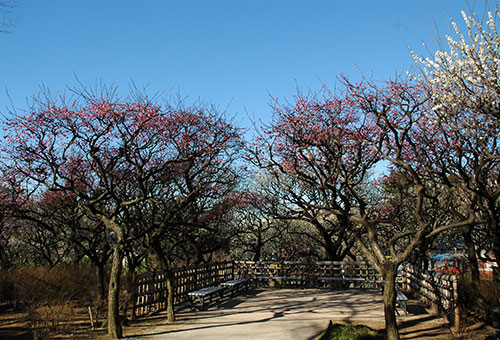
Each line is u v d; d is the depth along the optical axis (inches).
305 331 352.8
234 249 884.6
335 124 444.5
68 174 458.6
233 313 447.5
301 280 687.7
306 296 574.6
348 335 358.0
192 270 559.8
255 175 799.7
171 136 436.8
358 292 610.2
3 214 421.7
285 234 840.9
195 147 438.0
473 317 394.9
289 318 413.7
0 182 498.3
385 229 755.4
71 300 445.4
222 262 665.0
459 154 375.9
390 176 670.5
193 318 419.5
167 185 510.0
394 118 422.6
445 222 601.0
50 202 513.3
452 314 375.6
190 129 448.8
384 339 352.8
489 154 313.9
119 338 330.0
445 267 642.8
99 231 478.3
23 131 364.2
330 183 404.2
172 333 350.0
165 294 481.4
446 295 397.1
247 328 366.9
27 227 609.9
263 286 691.4
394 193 698.2
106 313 419.5
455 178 428.8
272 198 723.4
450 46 324.5
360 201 372.5
